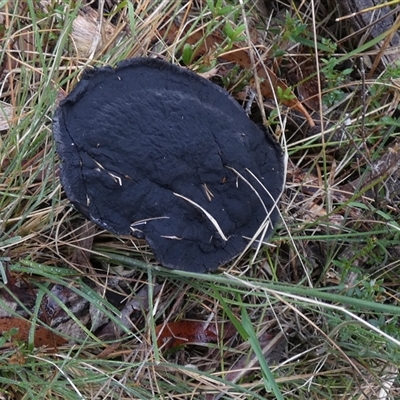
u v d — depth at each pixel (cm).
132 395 56
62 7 60
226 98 57
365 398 57
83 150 53
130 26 60
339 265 58
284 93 60
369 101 62
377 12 64
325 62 61
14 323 55
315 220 61
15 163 57
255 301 59
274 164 59
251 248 59
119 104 54
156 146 54
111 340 57
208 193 56
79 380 55
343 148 63
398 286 61
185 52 59
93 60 59
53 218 58
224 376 58
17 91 59
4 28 59
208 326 59
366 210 61
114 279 58
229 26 58
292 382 58
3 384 55
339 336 58
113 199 54
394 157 60
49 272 56
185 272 55
